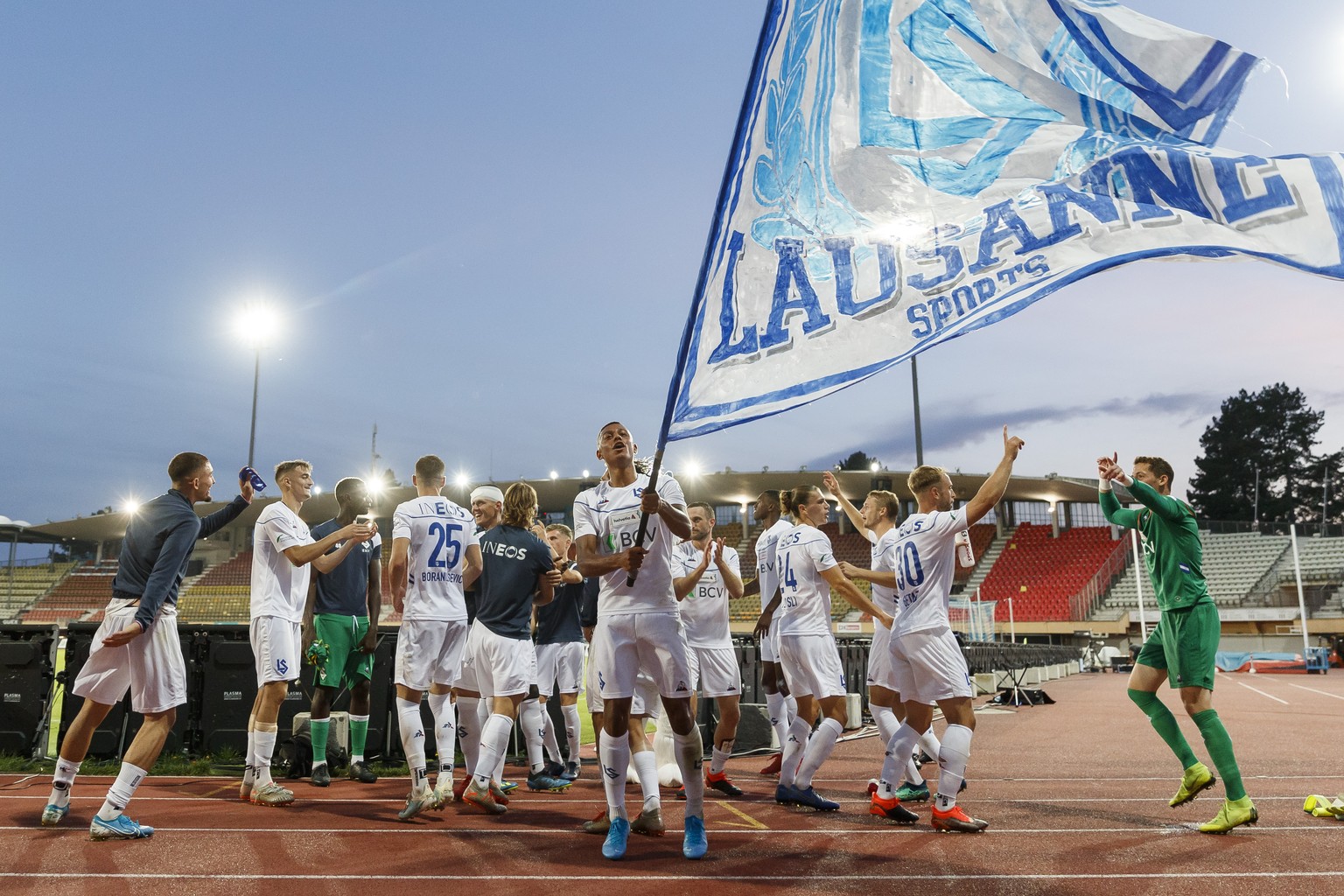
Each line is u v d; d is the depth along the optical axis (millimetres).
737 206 4207
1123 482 5562
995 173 4250
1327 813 5762
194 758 8586
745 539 55781
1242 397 94750
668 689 4699
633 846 4910
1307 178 4152
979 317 4012
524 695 6066
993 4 4461
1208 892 3980
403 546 6016
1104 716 15227
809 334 4113
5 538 51844
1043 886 4086
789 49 4320
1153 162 4184
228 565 53281
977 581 53062
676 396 4168
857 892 3979
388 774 8062
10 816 5793
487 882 4117
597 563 4656
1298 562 47375
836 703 6180
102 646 5258
